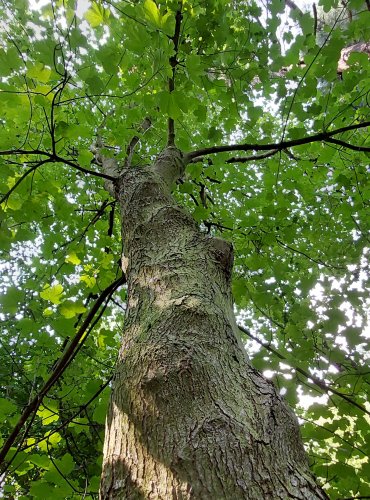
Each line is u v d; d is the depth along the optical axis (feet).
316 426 7.09
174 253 4.99
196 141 10.10
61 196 7.70
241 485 2.47
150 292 4.47
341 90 7.20
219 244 5.18
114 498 2.71
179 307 4.00
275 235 10.31
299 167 9.99
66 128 5.61
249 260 9.80
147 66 6.89
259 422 2.97
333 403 7.18
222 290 4.65
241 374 3.44
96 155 11.25
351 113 8.09
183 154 7.97
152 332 3.80
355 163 9.94
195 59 5.49
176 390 3.14
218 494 2.42
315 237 11.81
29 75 4.67
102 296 7.33
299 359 7.30
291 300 8.79
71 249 8.63
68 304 6.73
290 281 10.71
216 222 11.15
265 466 2.63
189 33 6.94
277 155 11.27
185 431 2.83
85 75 5.18
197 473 2.54
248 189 12.98
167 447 2.77
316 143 8.77
